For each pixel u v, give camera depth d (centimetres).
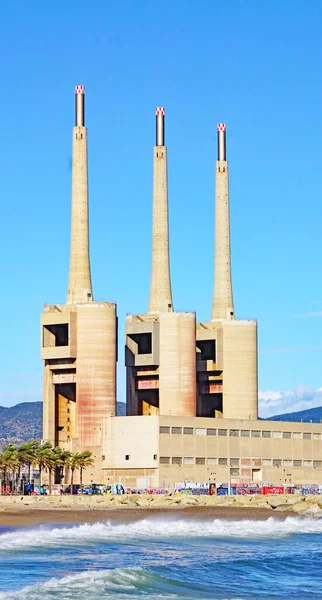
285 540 11975
